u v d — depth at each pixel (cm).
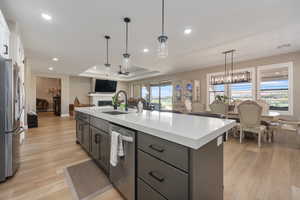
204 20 235
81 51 395
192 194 88
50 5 197
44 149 290
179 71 698
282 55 414
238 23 244
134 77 916
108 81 919
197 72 638
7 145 180
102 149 197
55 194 157
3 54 183
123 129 144
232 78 496
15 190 163
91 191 162
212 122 137
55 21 239
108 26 258
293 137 379
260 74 458
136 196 131
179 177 93
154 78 859
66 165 224
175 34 287
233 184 174
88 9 207
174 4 195
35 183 176
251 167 216
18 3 192
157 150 108
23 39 310
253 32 278
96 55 432
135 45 352
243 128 326
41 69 644
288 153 269
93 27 261
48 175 195
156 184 110
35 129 464
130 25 254
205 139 91
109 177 180
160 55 217
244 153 270
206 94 601
